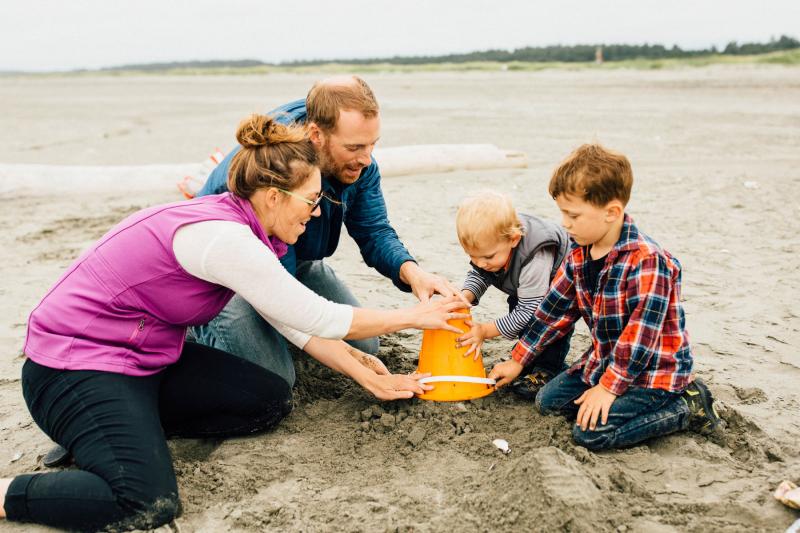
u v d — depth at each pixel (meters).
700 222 6.45
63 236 6.83
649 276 2.74
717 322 4.23
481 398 3.35
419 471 2.82
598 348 2.99
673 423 2.91
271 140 2.65
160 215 2.66
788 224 6.23
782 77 22.03
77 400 2.55
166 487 2.53
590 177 2.65
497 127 13.57
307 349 3.22
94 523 2.49
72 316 2.61
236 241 2.59
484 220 3.13
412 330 4.29
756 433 2.98
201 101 25.95
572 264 3.04
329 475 2.82
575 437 2.92
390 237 3.79
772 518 2.44
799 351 3.82
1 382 3.80
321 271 3.81
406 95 22.84
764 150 9.85
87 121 19.66
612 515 2.44
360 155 3.18
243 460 2.93
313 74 56.62
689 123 12.83
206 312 2.77
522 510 2.43
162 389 2.94
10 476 2.93
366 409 3.29
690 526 2.41
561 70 35.56
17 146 14.40
